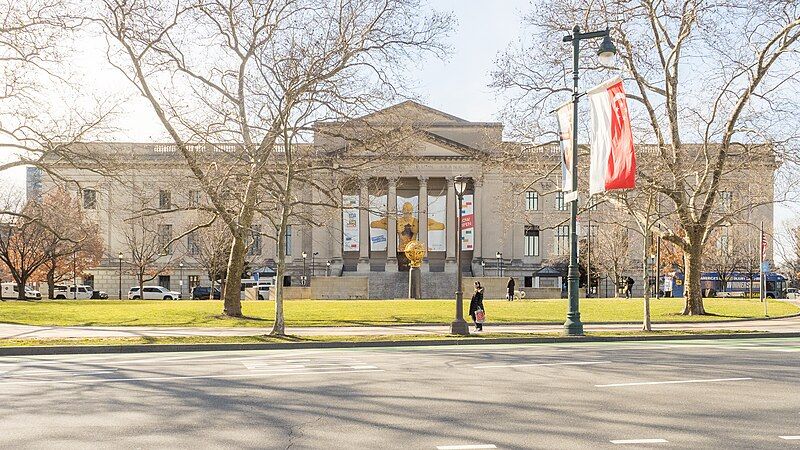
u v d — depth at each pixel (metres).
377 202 87.00
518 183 40.09
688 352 19.08
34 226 60.97
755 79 33.41
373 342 22.88
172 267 88.81
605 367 15.34
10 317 33.72
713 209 38.72
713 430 9.01
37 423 9.46
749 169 34.81
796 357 17.50
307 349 21.80
